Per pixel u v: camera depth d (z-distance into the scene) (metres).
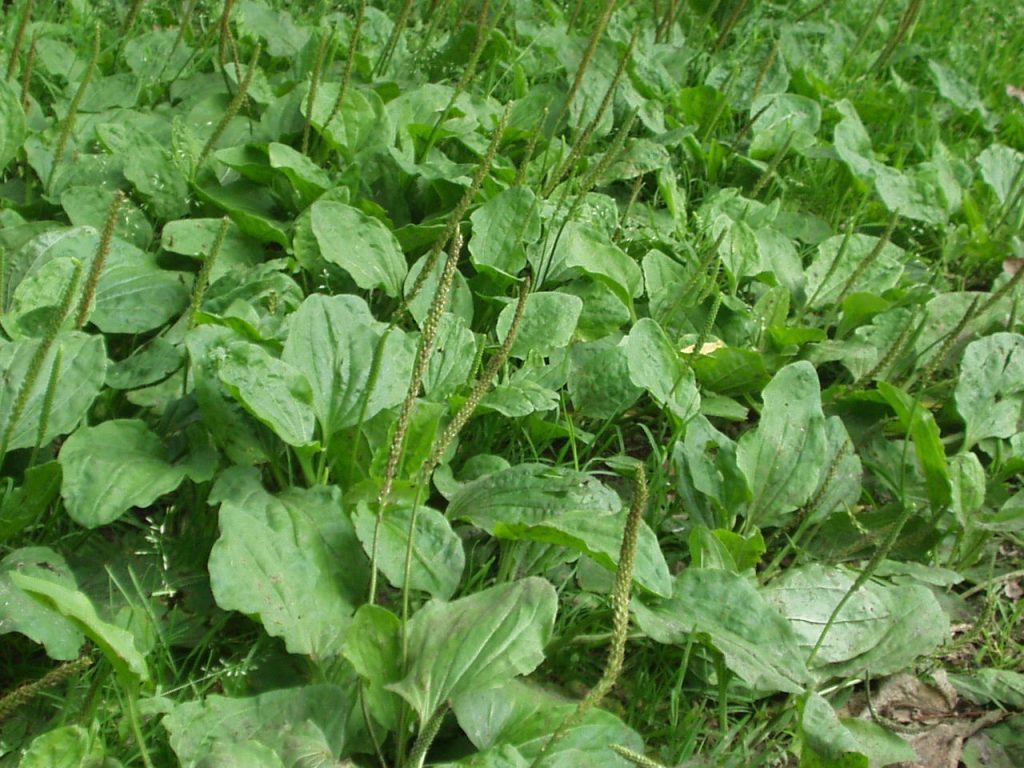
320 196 1.28
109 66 1.56
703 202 1.58
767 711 0.98
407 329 1.22
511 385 1.09
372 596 0.84
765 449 1.10
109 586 0.92
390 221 1.29
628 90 1.64
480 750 0.85
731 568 1.00
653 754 0.93
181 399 1.03
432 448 0.97
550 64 1.73
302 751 0.78
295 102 1.41
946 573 1.11
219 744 0.75
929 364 1.32
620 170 1.46
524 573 1.00
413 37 1.78
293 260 1.24
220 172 1.35
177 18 1.74
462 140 1.46
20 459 0.97
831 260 1.46
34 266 1.11
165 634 0.90
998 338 1.27
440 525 0.94
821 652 1.00
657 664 0.99
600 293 1.27
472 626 0.84
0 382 0.94
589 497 0.97
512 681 0.91
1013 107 2.07
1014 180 1.66
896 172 1.63
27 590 0.69
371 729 0.83
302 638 0.86
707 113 1.68
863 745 0.94
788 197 1.66
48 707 0.85
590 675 0.98
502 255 1.25
